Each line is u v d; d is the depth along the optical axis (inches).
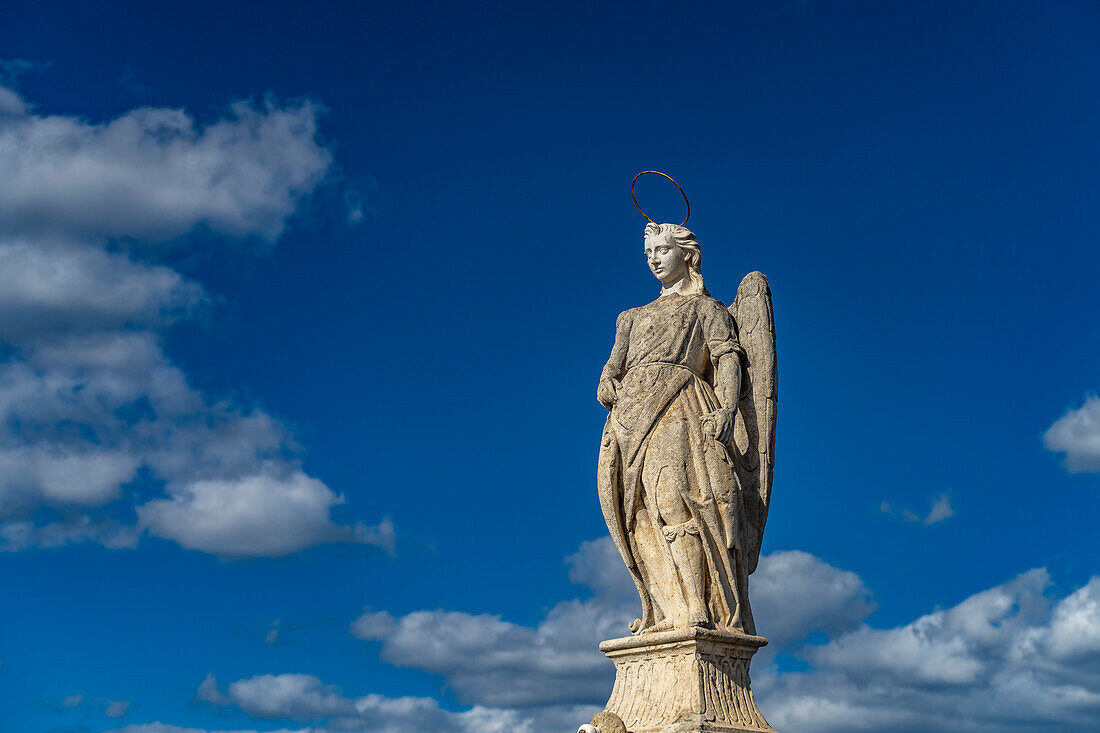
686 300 499.5
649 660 462.6
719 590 461.4
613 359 499.8
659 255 511.5
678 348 486.6
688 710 438.0
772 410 488.7
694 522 463.2
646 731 442.0
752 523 486.6
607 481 484.7
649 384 481.4
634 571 480.7
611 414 492.7
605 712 450.9
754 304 498.0
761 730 444.1
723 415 471.2
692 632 443.2
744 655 461.4
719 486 465.7
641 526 477.7
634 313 504.4
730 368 482.3
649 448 473.4
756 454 488.4
